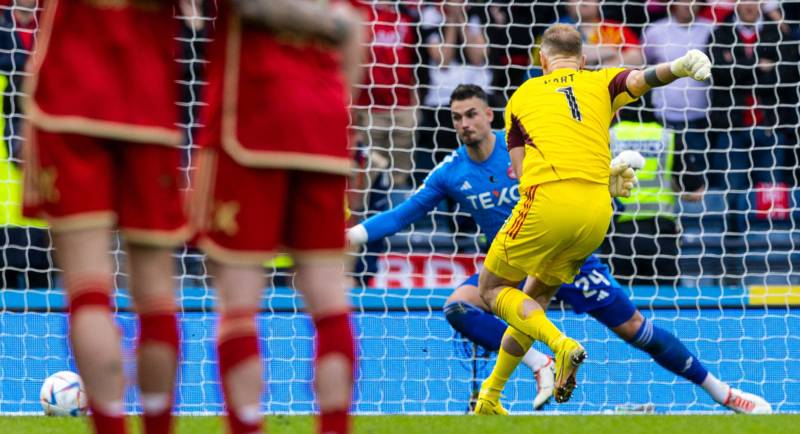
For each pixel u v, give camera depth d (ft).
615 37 106.22
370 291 89.56
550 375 70.74
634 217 94.84
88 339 30.30
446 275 94.63
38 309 87.40
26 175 31.40
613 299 70.44
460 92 70.59
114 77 31.22
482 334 71.15
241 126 31.50
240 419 31.53
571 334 85.46
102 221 30.89
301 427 49.93
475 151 71.05
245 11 31.22
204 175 32.17
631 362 84.12
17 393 82.74
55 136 30.55
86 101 30.66
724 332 88.07
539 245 59.26
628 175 60.59
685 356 70.69
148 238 31.99
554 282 61.87
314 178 32.45
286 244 33.42
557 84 60.08
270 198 31.68
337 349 32.71
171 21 32.91
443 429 49.44
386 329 85.81
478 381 83.30
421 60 104.53
